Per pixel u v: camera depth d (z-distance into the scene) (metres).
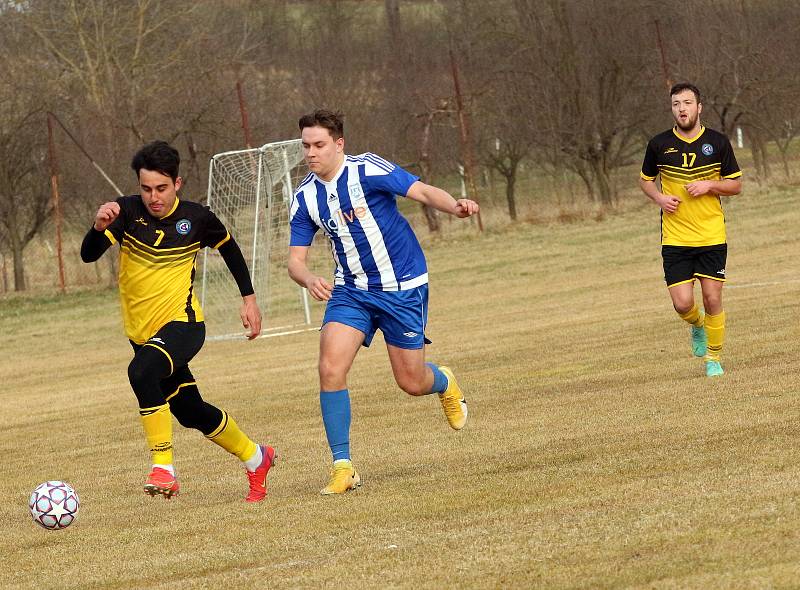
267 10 169.25
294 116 139.88
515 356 44.75
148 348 20.28
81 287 124.00
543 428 25.98
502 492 18.47
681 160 31.66
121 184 124.69
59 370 67.44
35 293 121.25
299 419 34.94
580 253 106.06
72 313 105.31
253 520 18.66
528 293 82.25
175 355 20.38
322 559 15.23
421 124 148.62
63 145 125.00
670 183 31.88
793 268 70.50
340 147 20.75
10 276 137.75
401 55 156.25
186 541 17.61
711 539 13.76
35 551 18.34
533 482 19.05
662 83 138.75
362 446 26.95
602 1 140.38
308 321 79.31
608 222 125.50
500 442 24.75
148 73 134.38
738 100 137.62
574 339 48.00
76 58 133.62
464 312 73.81
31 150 126.75
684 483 17.38
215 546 16.95
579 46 139.88
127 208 20.84
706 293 31.56
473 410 31.16
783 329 40.44
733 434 21.55
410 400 35.56
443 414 31.30
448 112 143.75
